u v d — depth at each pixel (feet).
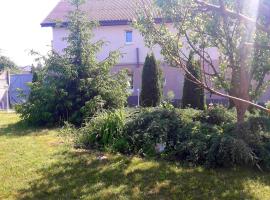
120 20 69.92
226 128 23.16
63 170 20.61
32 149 25.27
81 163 21.81
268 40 13.85
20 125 37.76
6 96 83.97
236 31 18.98
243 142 20.85
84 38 38.47
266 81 26.66
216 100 56.44
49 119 37.17
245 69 21.45
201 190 17.92
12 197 17.07
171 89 69.36
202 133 23.24
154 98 48.80
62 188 18.10
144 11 18.53
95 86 37.14
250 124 22.58
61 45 71.67
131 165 21.39
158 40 15.84
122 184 18.61
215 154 21.06
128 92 39.75
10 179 19.25
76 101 37.29
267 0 9.43
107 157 22.91
